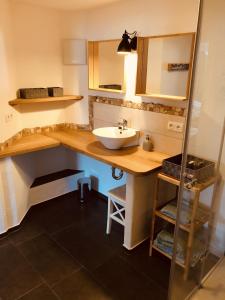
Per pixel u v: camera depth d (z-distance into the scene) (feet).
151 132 8.14
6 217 8.11
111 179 9.97
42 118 9.97
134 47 7.68
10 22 8.20
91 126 10.30
